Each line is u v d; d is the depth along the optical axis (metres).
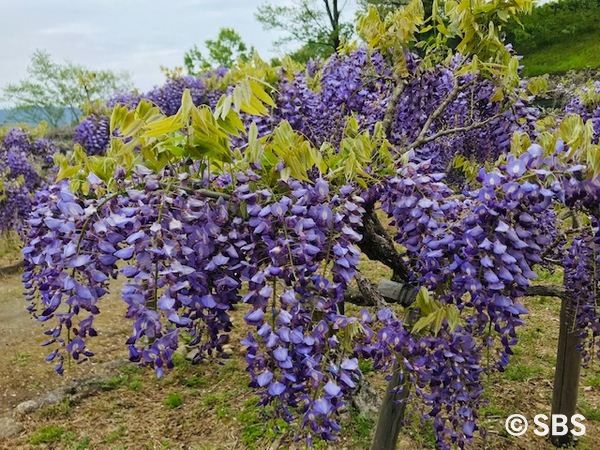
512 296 1.34
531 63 9.97
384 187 1.48
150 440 3.29
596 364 3.96
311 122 2.49
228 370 4.04
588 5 10.05
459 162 2.29
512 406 3.51
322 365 1.12
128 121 1.22
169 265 1.10
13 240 7.27
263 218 1.17
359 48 2.51
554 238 2.06
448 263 1.40
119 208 1.17
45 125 8.40
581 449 3.05
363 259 6.15
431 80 2.39
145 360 1.06
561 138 1.37
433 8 2.19
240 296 1.24
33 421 3.55
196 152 1.18
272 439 3.02
